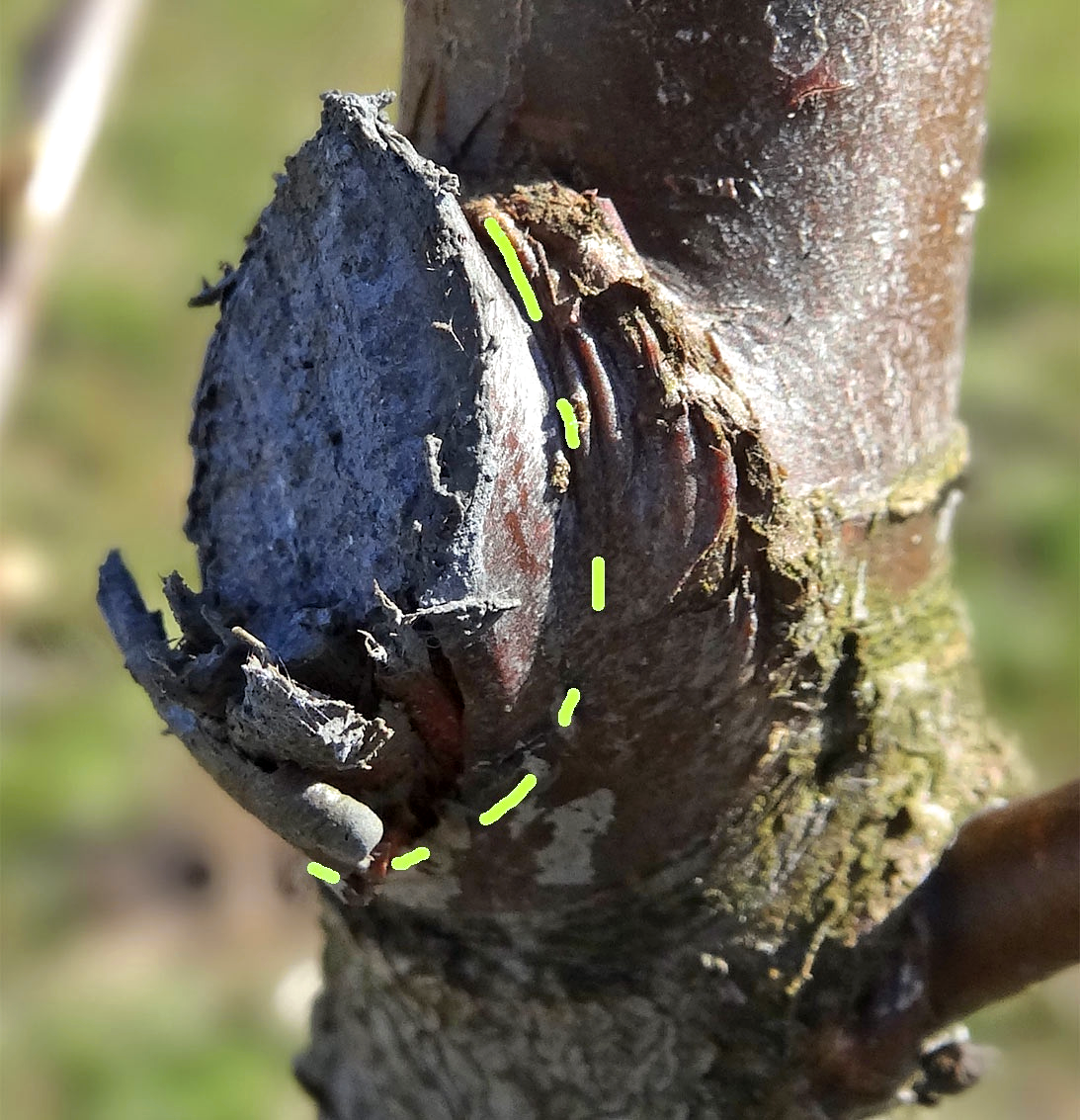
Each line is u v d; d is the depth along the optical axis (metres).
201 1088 0.38
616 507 0.15
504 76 0.16
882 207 0.16
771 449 0.16
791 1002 0.17
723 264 0.16
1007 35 0.74
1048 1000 0.37
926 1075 0.19
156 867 0.42
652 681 0.15
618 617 0.15
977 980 0.17
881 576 0.17
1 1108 0.37
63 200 0.20
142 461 0.53
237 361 0.16
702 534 0.15
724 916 0.17
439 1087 0.18
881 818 0.17
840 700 0.17
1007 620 0.46
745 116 0.16
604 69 0.15
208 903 0.41
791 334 0.16
